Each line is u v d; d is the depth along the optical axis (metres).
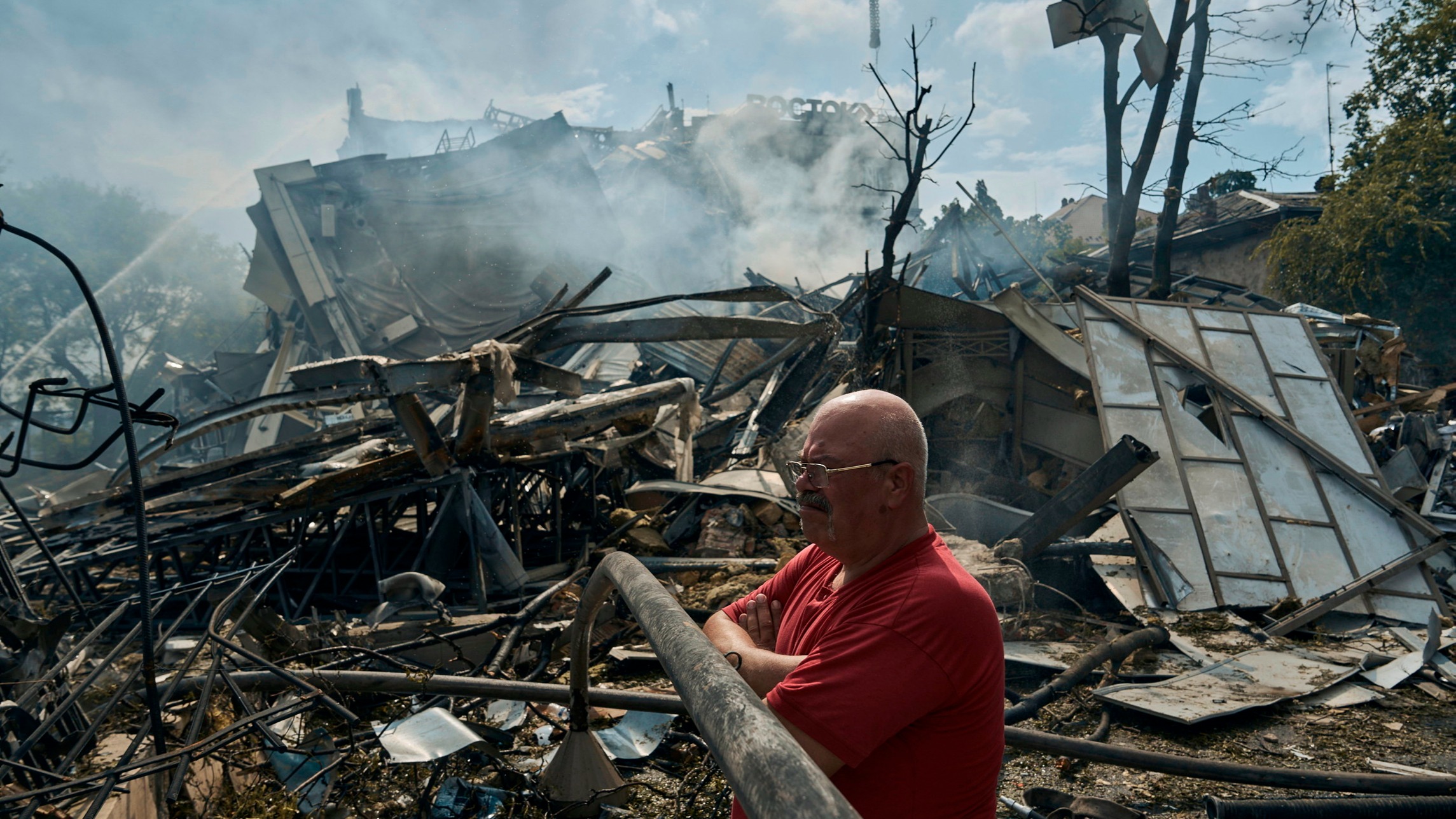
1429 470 10.38
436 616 5.99
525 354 7.51
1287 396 8.73
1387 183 22.67
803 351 13.31
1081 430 10.41
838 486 1.43
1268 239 25.81
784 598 1.79
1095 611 7.27
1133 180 14.81
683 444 10.07
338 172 24.00
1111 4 14.08
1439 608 6.93
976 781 1.31
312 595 7.53
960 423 11.03
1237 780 3.41
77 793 2.45
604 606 6.00
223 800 3.39
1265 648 6.12
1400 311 22.89
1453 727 4.73
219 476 8.62
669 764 3.93
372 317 22.52
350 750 3.64
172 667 4.66
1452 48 23.16
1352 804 2.98
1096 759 3.49
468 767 3.87
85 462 2.16
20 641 3.07
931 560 1.36
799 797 0.67
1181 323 9.32
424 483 7.09
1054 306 10.69
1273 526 7.59
